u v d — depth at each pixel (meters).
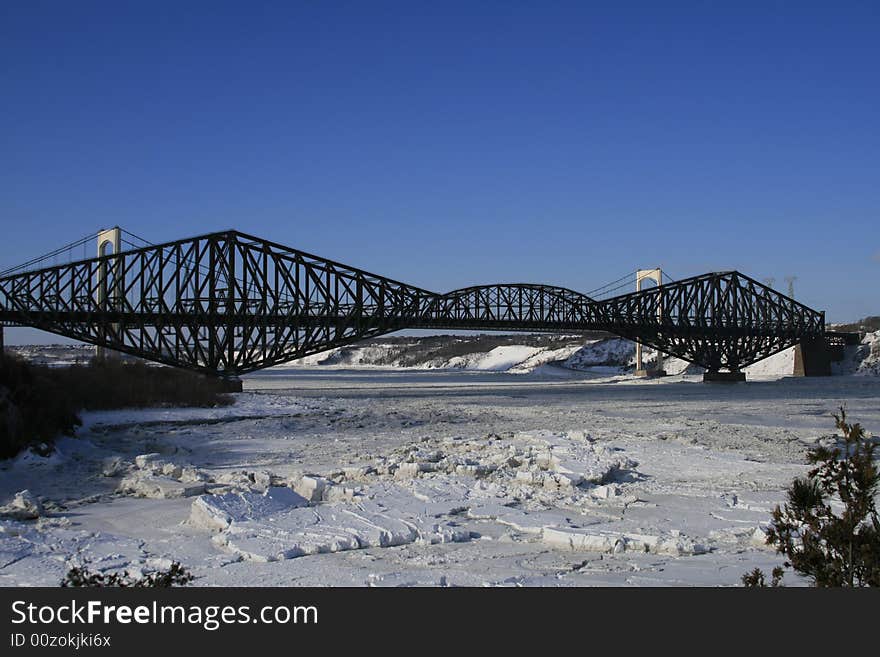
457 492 21.50
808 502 9.80
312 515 18.42
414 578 12.86
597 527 17.73
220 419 51.62
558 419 55.16
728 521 18.50
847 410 66.44
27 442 31.61
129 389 57.16
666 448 33.97
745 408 68.94
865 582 9.32
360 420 52.75
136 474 26.00
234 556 14.88
